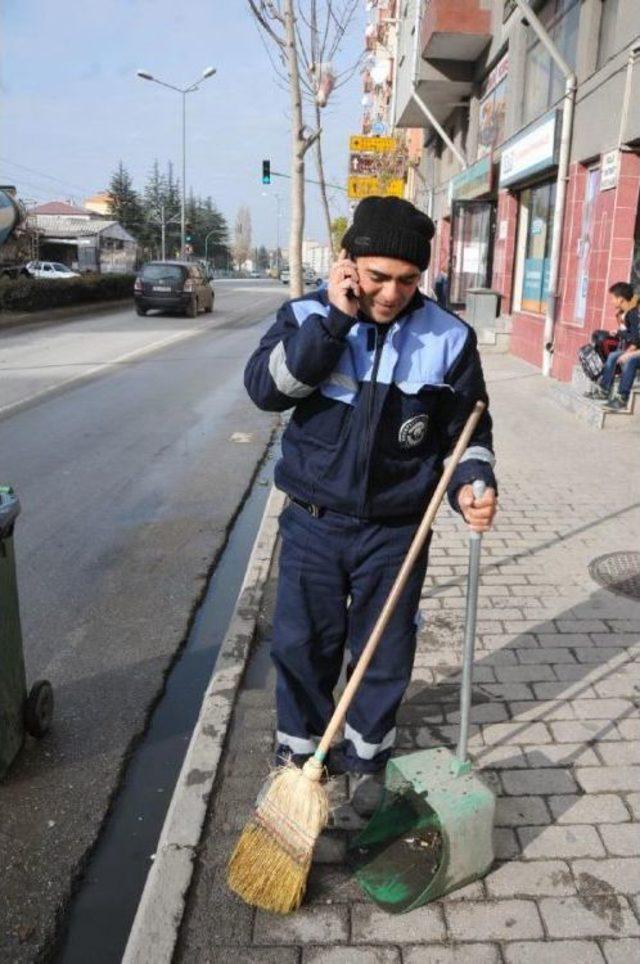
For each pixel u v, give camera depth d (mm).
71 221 68875
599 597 4527
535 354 13617
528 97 14469
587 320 10633
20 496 6805
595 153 10414
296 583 2645
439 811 2387
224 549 5703
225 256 114688
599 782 2967
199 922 2398
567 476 6984
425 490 2557
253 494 6992
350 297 2221
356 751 2826
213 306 29422
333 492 2492
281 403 2441
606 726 3305
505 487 6637
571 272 11555
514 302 15852
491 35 17359
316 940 2330
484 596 4539
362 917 2398
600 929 2354
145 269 25266
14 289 23297
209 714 3414
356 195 20734
